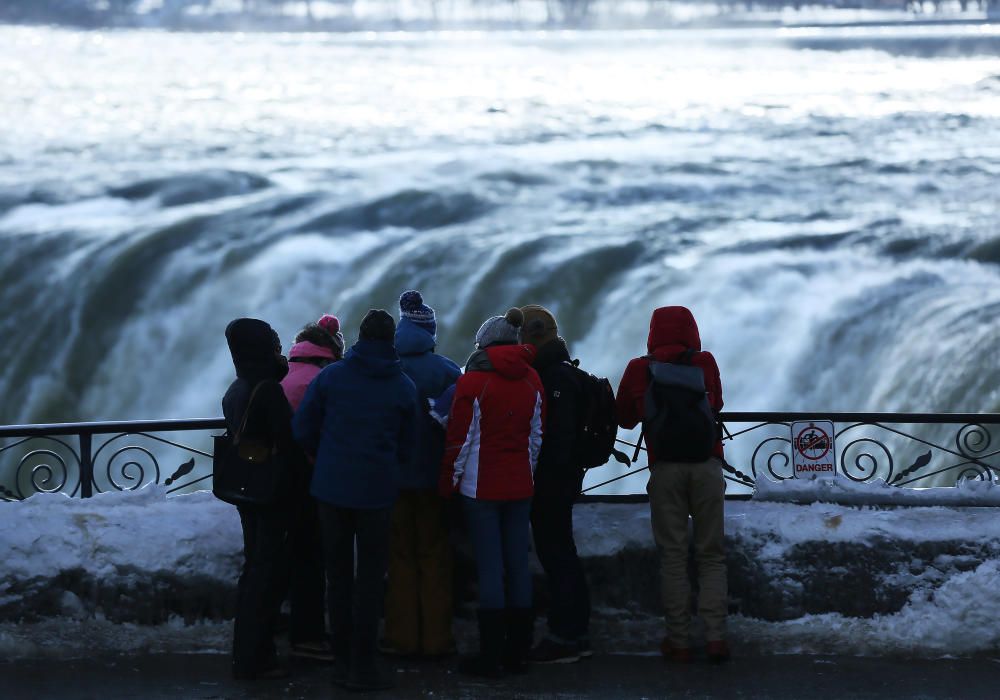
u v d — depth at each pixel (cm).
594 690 1403
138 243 6362
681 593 1511
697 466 1497
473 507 1436
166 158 10281
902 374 4519
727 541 1586
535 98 16850
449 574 1523
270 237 6519
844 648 1542
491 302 5781
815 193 7775
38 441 4894
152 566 1558
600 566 1591
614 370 5409
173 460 4909
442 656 1512
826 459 1714
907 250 5709
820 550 1570
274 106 16288
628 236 6312
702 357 1525
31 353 5928
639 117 13588
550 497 1488
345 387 1373
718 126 12281
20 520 1583
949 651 1528
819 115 12925
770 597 1561
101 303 6028
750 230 6494
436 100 16875
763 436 4094
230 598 1567
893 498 1648
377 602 1394
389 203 7238
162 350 5900
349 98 17462
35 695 1377
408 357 1493
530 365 1488
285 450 1390
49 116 14788
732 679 1443
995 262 5394
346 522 1385
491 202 7512
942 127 11262
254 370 1398
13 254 6378
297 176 8756
